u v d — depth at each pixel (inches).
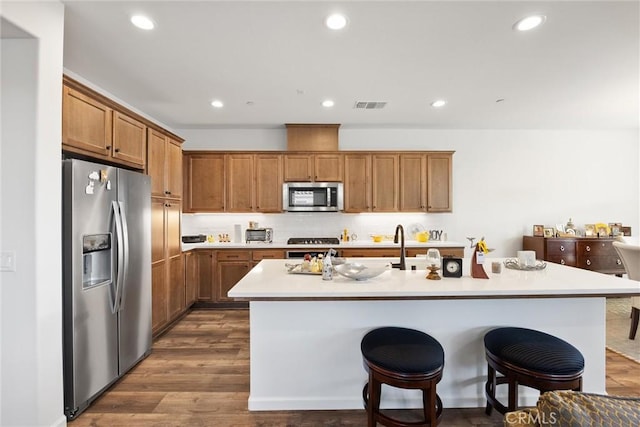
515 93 132.1
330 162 175.5
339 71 109.8
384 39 89.4
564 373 57.7
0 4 58.6
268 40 89.5
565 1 73.4
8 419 64.7
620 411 28.0
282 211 174.6
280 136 187.0
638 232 194.2
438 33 86.6
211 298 163.5
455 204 191.5
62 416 69.9
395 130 189.5
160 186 125.0
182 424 73.7
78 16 77.3
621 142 194.4
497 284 71.6
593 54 98.7
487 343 69.6
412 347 63.4
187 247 154.1
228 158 174.6
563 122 177.0
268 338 78.1
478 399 78.9
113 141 96.4
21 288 64.5
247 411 78.3
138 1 72.1
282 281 76.8
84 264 84.8
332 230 188.9
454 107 149.8
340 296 66.1
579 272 86.4
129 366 96.6
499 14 78.3
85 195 78.1
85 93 84.8
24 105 65.3
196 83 119.5
